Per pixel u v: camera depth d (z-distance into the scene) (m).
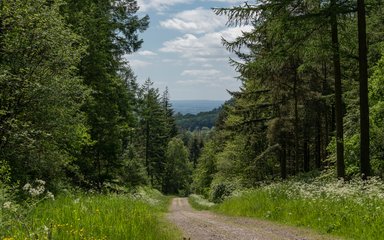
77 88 16.92
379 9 16.95
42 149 15.29
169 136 112.00
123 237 7.19
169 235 10.19
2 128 13.79
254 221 15.25
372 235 9.64
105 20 26.77
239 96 30.73
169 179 102.75
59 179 16.61
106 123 27.19
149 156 87.38
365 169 15.23
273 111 29.97
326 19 15.78
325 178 22.02
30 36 14.53
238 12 15.98
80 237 5.89
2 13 13.86
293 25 15.88
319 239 10.18
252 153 35.09
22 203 8.93
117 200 13.76
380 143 21.17
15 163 14.39
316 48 15.94
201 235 11.05
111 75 28.31
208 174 64.75
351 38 17.00
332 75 29.91
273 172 37.06
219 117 66.50
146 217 10.94
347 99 24.45
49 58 15.28
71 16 23.53
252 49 25.59
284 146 30.47
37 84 14.05
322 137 38.94
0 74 13.63
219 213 22.06
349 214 11.34
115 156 29.03
